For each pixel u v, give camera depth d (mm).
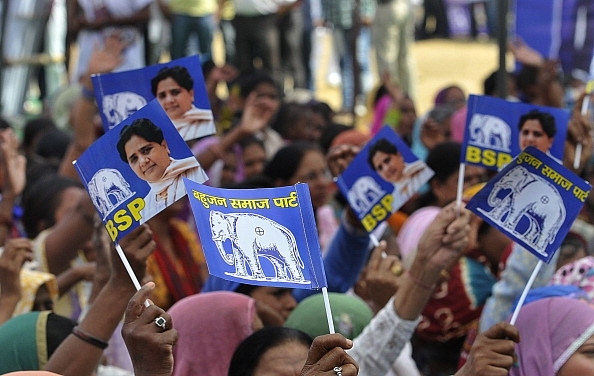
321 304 8102
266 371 6660
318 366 5293
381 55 24438
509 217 6879
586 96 9438
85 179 6152
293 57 24594
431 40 34812
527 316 7070
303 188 5625
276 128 16297
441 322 9867
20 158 10086
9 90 21844
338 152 9500
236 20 23500
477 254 9781
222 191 5762
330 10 24719
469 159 8211
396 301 7289
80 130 11484
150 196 6227
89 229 8930
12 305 7812
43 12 21797
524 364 6961
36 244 8984
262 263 5699
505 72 13227
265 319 8375
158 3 23172
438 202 11828
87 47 19031
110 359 8492
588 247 10211
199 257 9938
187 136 7559
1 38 20578
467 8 34781
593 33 15422
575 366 6812
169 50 24203
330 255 9180
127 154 6207
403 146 8773
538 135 8148
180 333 7582
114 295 6512
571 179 6730
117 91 7562
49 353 7156
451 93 17500
